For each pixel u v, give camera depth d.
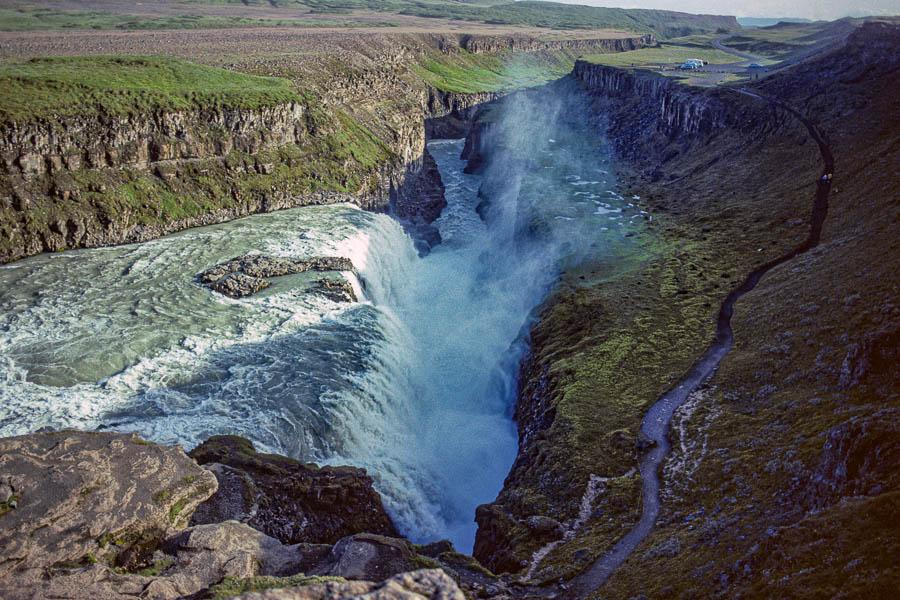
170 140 81.50
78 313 57.66
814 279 57.22
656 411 46.00
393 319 65.12
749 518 30.84
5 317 56.16
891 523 23.88
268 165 89.94
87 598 21.94
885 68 92.81
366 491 40.31
